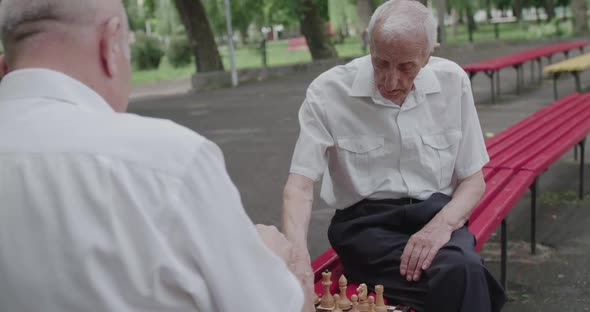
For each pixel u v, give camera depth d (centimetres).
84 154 115
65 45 123
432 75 253
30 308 114
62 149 116
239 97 1470
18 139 117
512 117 983
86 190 113
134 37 2764
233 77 1745
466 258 227
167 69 2752
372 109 252
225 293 119
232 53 1744
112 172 114
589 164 686
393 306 236
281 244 163
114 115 122
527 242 474
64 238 112
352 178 256
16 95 122
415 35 227
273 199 597
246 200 598
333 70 258
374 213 256
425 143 253
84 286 113
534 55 1301
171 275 115
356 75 252
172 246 115
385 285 245
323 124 256
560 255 448
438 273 226
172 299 117
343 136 255
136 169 115
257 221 539
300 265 221
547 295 388
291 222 238
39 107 121
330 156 265
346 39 3806
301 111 260
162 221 114
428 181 257
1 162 116
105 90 128
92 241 112
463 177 262
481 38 3375
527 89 1302
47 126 118
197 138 121
